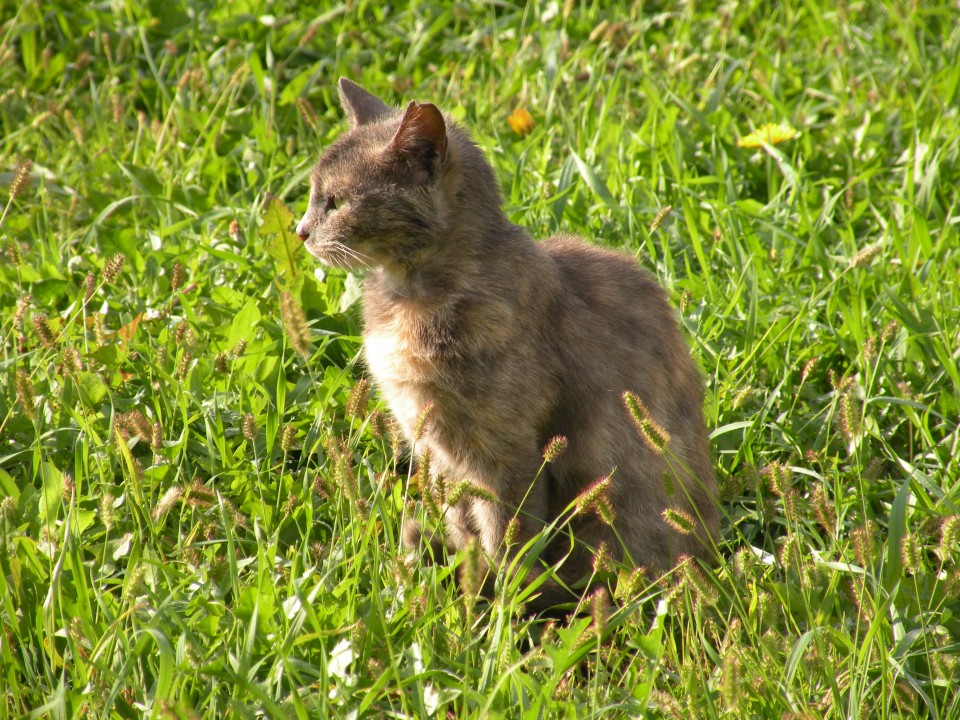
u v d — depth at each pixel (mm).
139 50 12938
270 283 8688
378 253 6863
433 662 5598
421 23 13398
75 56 12859
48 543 5918
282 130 11875
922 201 9930
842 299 8938
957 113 11391
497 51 12922
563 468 7035
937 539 6738
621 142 10875
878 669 5703
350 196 6832
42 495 6086
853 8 14398
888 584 5762
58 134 12102
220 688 5371
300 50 12953
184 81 11164
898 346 8289
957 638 6133
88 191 10242
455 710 5516
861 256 7906
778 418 8008
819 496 6184
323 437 6949
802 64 13492
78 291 8812
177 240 9672
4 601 5527
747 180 11039
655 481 6996
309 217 7148
